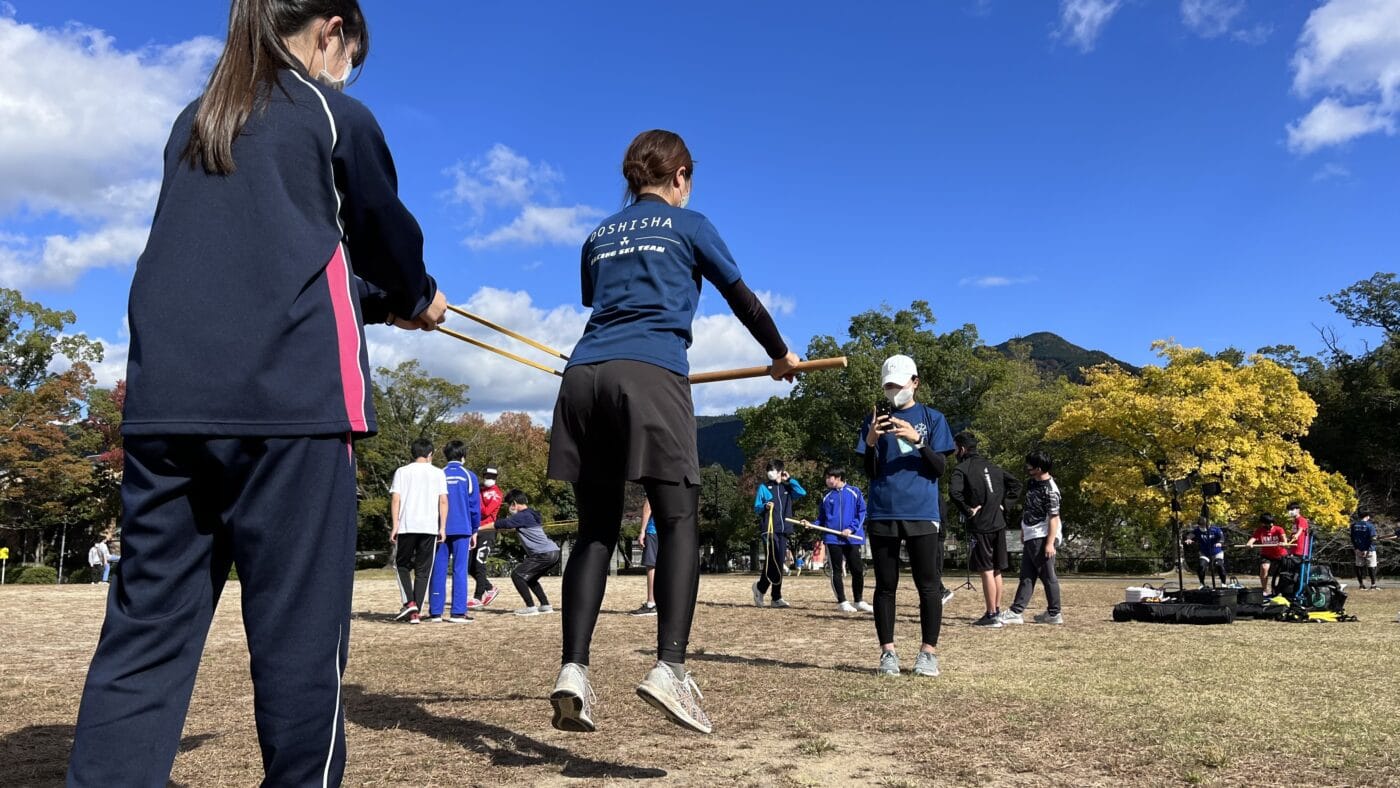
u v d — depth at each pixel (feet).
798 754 10.10
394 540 29.07
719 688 14.56
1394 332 148.56
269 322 5.41
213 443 5.26
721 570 197.57
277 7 6.04
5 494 125.29
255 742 10.52
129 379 5.43
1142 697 13.73
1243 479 95.25
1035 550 29.81
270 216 5.58
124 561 5.45
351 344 5.73
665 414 9.20
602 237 10.25
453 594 29.60
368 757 9.83
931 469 16.62
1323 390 152.15
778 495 38.14
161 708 5.39
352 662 18.07
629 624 27.40
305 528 5.44
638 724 11.61
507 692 14.24
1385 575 116.78
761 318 10.43
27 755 9.85
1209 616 29.04
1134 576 105.60
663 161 10.65
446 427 163.73
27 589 51.16
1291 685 15.01
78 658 18.52
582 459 9.59
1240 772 9.33
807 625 27.86
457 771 9.26
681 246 9.89
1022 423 138.62
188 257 5.51
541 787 8.70
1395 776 9.16
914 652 20.20
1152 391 103.76
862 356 130.72
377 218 6.25
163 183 5.88
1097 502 105.19
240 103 5.71
